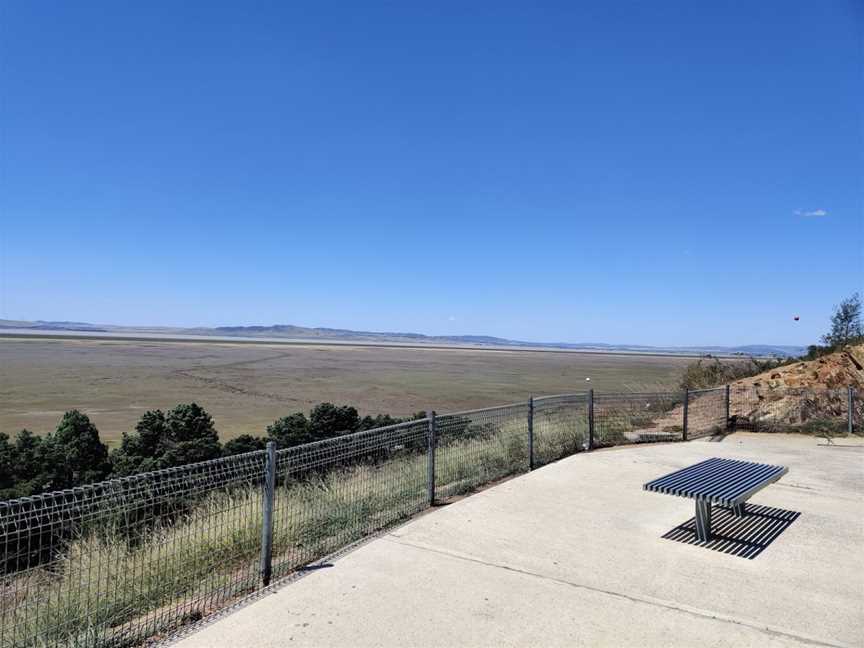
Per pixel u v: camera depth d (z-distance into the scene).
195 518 5.59
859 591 4.66
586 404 11.48
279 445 11.44
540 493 7.34
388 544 5.53
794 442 11.39
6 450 8.80
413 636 3.83
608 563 5.13
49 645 3.70
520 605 4.30
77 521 5.11
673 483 6.00
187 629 3.96
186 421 10.92
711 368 19.73
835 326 21.52
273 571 4.95
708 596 4.52
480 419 8.79
